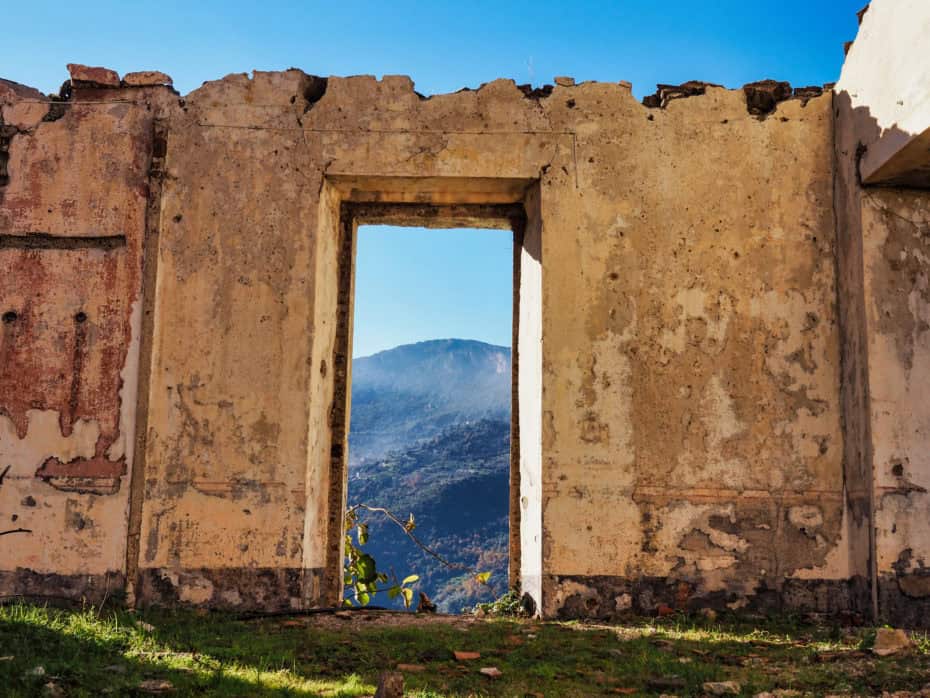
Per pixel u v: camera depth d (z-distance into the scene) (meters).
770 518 7.64
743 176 8.04
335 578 8.14
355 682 5.02
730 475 7.69
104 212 7.91
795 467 7.72
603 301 7.84
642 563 7.54
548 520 7.56
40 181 7.96
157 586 7.48
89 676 4.81
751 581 7.55
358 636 6.37
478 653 5.91
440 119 8.07
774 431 7.76
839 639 6.62
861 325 7.58
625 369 7.77
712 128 8.09
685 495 7.64
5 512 7.57
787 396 7.80
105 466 7.63
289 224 7.90
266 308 7.80
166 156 7.99
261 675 5.13
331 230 8.26
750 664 5.75
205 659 5.41
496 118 8.07
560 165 8.02
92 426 7.68
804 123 8.12
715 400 7.77
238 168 7.97
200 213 7.91
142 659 5.32
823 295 7.94
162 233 7.89
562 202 7.96
